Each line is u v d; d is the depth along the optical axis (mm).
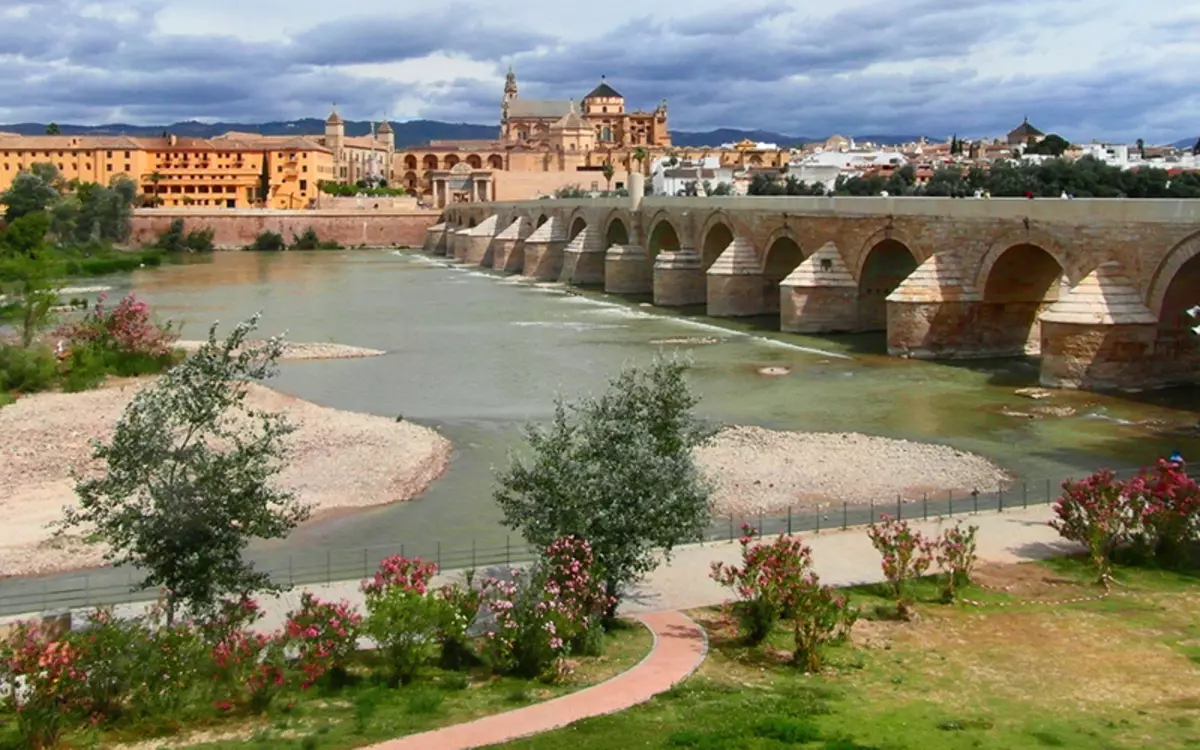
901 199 81438
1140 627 27188
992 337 75562
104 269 163250
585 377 70375
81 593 32469
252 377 27766
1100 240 63219
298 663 25062
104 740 21469
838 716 21734
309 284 144750
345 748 20625
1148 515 31844
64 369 67438
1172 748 20078
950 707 22375
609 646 26422
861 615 28109
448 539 37906
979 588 30094
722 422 54938
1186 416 54562
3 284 84688
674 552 33562
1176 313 60844
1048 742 20359
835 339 85438
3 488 44312
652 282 132500
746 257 103688
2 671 22016
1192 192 123062
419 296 128500
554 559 26922
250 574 27172
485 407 61156
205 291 132875
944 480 43438
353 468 47312
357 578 32938
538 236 160000
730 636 26828
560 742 20500
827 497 41344
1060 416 55469
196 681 23156
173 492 25547
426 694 23391
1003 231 71188
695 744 20078
